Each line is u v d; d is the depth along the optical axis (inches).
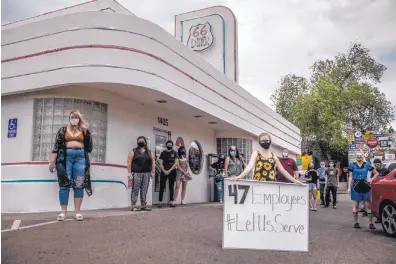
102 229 279.3
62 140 307.6
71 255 210.2
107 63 399.2
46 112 418.9
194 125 628.1
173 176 472.1
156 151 522.3
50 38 410.0
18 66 421.1
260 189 247.9
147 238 259.0
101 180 420.5
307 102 1360.7
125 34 409.7
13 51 425.1
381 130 1416.1
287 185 249.0
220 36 718.5
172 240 257.3
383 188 341.1
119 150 450.0
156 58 434.9
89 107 427.5
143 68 417.7
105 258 207.6
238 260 216.4
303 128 1366.9
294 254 238.2
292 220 246.8
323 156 1419.8
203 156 652.1
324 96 1359.5
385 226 336.2
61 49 404.2
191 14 748.6
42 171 399.2
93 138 426.6
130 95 457.1
